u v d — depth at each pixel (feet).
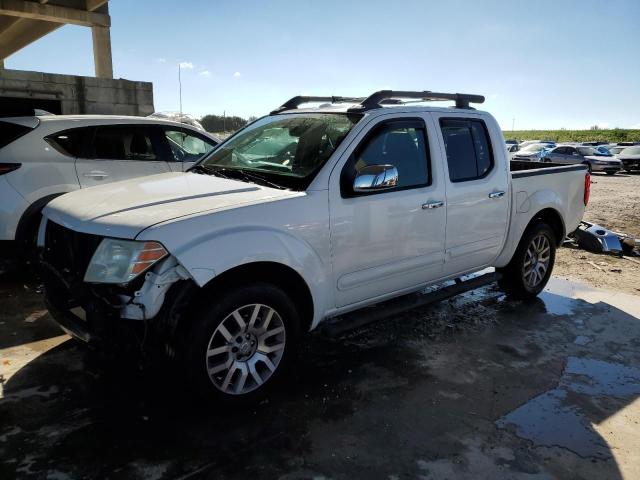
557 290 18.58
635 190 58.80
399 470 8.58
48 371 11.44
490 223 14.79
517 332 14.58
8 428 9.32
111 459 8.58
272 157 12.46
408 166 12.73
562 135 237.45
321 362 12.42
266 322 10.25
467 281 15.33
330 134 12.01
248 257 9.50
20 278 17.70
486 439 9.50
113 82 40.65
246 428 9.59
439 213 13.17
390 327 14.70
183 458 8.68
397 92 13.12
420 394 11.04
